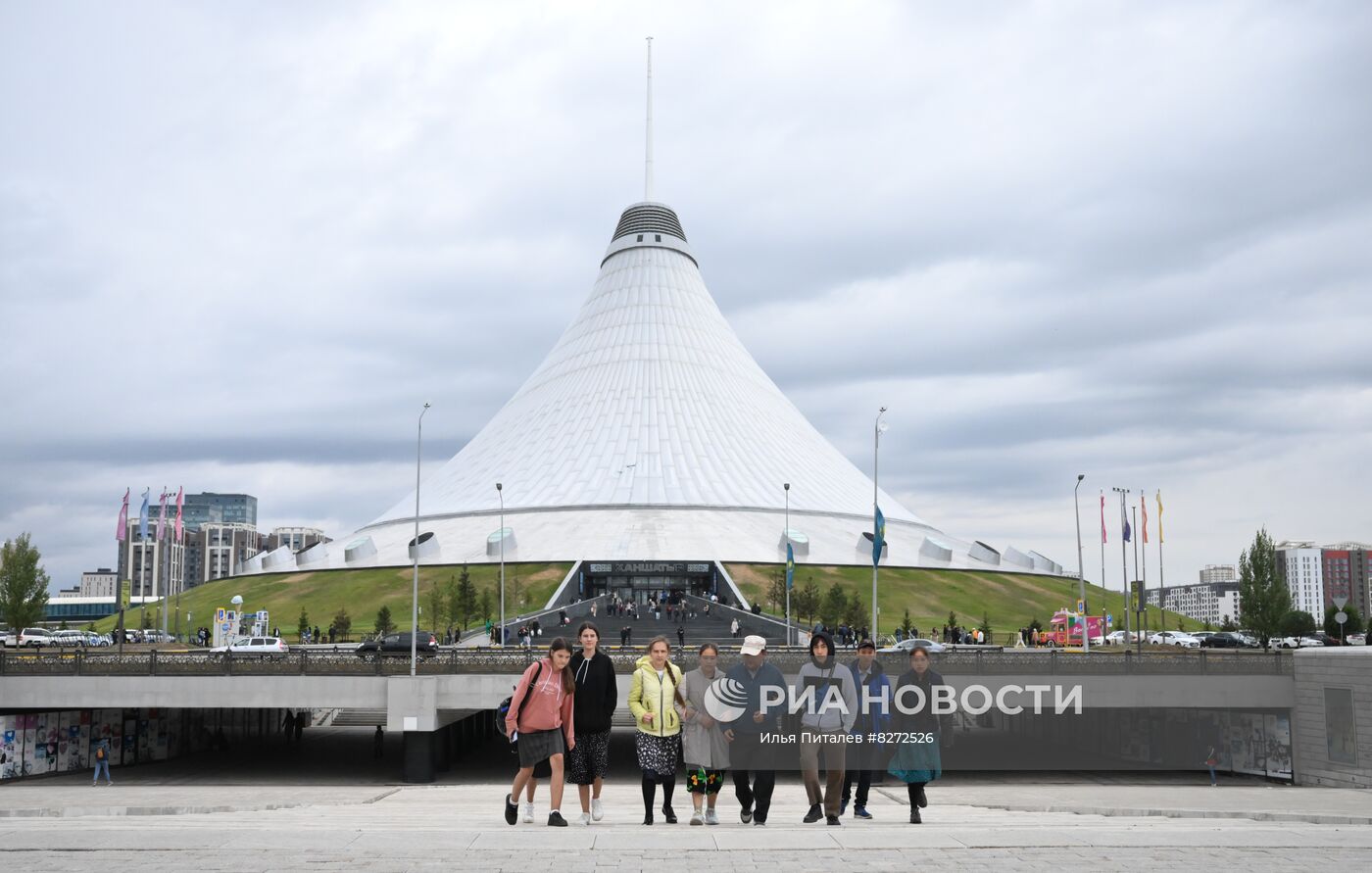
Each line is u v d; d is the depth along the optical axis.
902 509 116.00
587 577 82.50
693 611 71.31
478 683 35.47
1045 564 105.25
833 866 8.56
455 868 8.43
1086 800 23.06
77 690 35.81
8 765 35.09
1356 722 31.53
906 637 65.19
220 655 36.22
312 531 195.62
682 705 12.61
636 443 106.19
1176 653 36.44
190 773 37.34
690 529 92.50
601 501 99.06
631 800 24.58
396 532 103.19
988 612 83.06
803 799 25.31
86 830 10.67
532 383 121.12
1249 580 69.19
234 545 173.12
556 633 62.00
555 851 9.22
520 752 11.92
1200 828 11.91
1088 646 59.44
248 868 8.38
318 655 41.00
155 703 35.88
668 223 124.25
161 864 8.51
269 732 50.75
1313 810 18.84
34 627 89.44
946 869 8.45
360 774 37.12
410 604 80.75
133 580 147.50
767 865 8.59
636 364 113.94
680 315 118.81
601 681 12.55
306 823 13.70
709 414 110.75
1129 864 8.64
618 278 121.56
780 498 102.69
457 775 37.19
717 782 12.50
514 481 105.00
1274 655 34.88
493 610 77.25
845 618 71.69
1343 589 165.88
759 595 80.25
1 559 66.31
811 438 117.31
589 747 12.55
